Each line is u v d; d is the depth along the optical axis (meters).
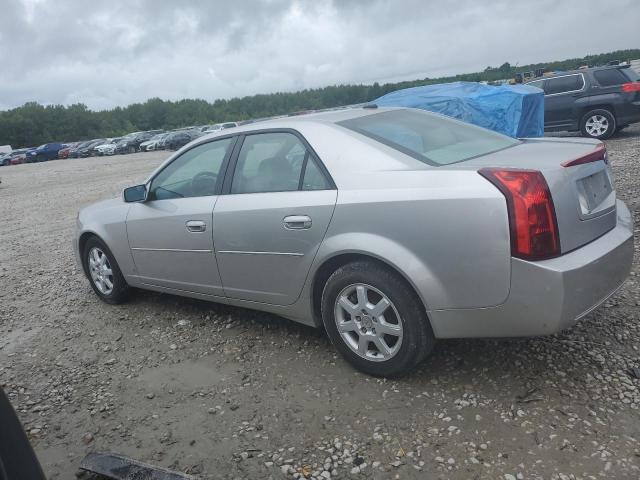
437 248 2.79
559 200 2.68
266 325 4.20
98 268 5.09
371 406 2.97
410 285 2.96
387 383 3.17
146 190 4.42
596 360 3.16
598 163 3.06
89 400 3.41
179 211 4.08
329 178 3.24
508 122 10.19
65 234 9.34
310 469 2.55
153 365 3.78
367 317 3.14
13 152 54.47
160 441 2.90
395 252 2.91
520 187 2.61
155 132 50.47
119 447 2.89
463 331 2.86
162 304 4.93
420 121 3.77
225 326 4.27
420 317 2.96
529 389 2.95
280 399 3.15
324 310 3.33
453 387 3.05
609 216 3.04
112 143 48.06
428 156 3.19
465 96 10.46
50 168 34.97
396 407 2.94
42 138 101.06
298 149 3.46
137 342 4.19
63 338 4.45
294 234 3.34
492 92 10.53
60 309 5.17
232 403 3.18
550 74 13.73
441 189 2.79
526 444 2.54
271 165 3.59
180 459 2.73
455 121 3.97
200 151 4.10
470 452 2.53
